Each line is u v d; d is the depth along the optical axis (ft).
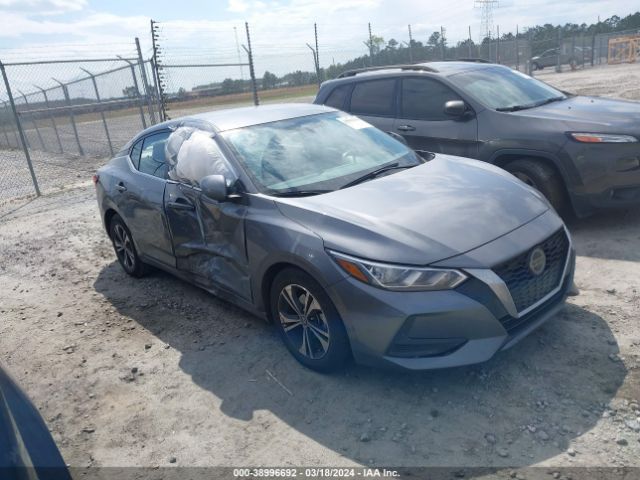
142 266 18.29
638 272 14.62
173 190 14.71
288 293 11.66
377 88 22.66
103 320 15.90
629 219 18.62
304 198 11.98
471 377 10.93
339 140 14.65
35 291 18.93
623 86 58.95
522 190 12.33
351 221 10.73
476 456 8.93
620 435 9.00
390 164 13.89
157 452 10.14
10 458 5.64
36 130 67.05
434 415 9.99
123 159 18.08
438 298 9.59
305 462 9.34
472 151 19.61
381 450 9.36
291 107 16.19
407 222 10.59
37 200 34.83
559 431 9.25
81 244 23.75
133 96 44.47
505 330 9.89
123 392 12.17
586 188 17.28
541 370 10.88
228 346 13.46
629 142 16.43
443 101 20.54
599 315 12.65
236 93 48.37
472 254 9.94
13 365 13.97
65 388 12.64
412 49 62.69
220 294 14.02
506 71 22.24
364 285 9.97
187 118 15.92
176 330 14.70
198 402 11.44
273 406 10.94
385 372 11.45
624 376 10.41
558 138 17.51
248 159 13.26
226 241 13.05
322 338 11.20
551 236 11.12
